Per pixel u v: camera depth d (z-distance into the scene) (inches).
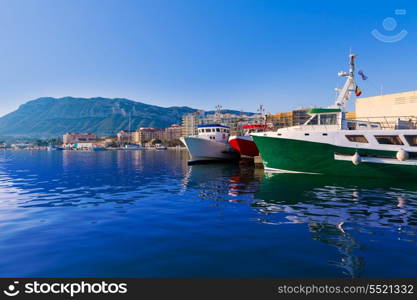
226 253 285.6
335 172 860.6
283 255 278.8
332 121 883.4
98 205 534.6
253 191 667.4
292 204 517.3
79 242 322.7
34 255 285.7
